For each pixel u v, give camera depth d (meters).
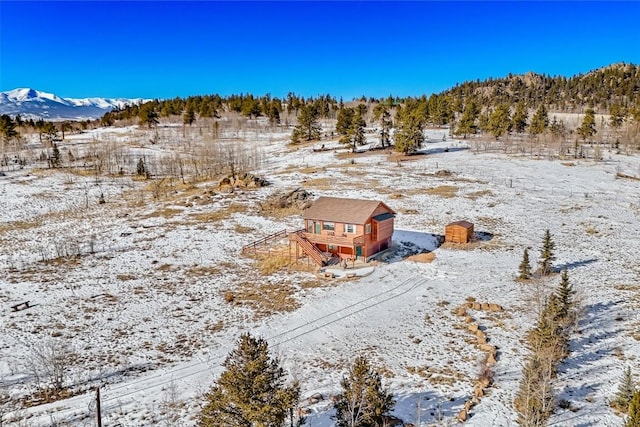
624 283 34.12
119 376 24.14
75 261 41.62
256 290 35.50
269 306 32.72
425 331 28.61
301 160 91.19
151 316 31.25
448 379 23.30
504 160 82.75
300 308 32.34
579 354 24.81
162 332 29.06
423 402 21.44
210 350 26.81
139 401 21.92
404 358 25.59
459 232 45.41
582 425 19.05
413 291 35.03
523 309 30.75
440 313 31.03
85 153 100.69
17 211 59.66
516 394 21.58
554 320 25.12
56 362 24.12
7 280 37.09
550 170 74.25
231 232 49.44
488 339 27.09
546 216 52.50
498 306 31.12
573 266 38.25
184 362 25.55
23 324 29.66
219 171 83.81
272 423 15.05
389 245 45.41
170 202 62.16
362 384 17.66
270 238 46.75
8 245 46.31
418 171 75.56
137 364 25.34
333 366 24.94
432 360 25.25
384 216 44.25
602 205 55.62
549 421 19.31
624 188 63.06
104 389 22.95
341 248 42.84
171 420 20.17
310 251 40.66
